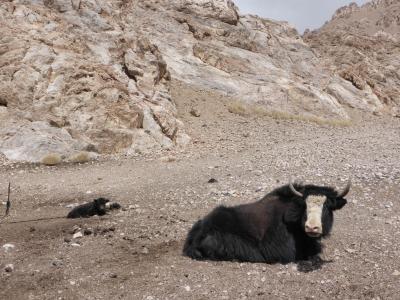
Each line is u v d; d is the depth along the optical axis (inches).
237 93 1277.1
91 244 322.0
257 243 280.1
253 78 1371.8
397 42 2608.3
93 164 691.4
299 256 283.7
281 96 1320.1
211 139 931.3
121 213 406.9
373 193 454.6
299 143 876.6
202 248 285.4
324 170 557.9
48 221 390.3
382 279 260.8
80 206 406.6
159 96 992.9
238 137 967.0
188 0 1515.7
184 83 1246.3
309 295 241.9
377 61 2192.4
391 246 314.7
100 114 790.5
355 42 2271.2
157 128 845.8
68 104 785.6
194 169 615.5
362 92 1675.7
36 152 691.4
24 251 311.3
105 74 878.4
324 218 258.4
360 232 344.8
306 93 1355.8
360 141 882.1
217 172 581.0
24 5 979.3
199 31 1457.9
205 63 1350.9
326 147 788.6
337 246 314.7
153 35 1355.8
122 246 316.5
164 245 317.1
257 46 1567.4
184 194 470.3
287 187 282.7
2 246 320.5
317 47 2207.2
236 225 283.1
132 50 1055.0
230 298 238.5
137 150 778.2
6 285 257.8
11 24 892.6
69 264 285.6
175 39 1378.0
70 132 756.6
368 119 1482.5
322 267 276.7
